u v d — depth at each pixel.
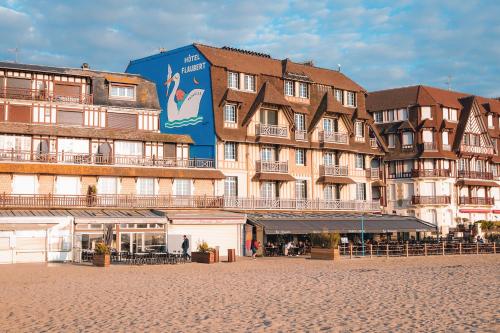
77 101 45.00
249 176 49.03
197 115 48.97
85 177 42.38
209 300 19.86
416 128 66.00
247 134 48.75
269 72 52.09
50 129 42.41
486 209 70.44
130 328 15.16
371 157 58.91
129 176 43.41
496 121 75.38
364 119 57.62
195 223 42.78
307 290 22.33
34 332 14.87
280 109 51.31
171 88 51.78
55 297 20.84
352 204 55.44
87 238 39.38
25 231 37.28
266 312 17.20
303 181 52.72
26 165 40.31
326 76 57.44
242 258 42.38
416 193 64.88
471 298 19.55
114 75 47.47
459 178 67.31
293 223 46.03
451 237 54.12
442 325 14.77
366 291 21.84
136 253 36.38
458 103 70.38
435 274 28.69
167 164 45.72
